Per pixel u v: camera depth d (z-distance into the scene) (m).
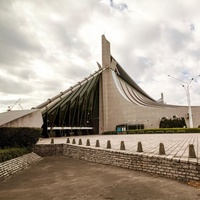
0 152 8.91
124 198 5.34
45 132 33.75
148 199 5.16
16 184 7.52
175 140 15.71
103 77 49.91
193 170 6.12
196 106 40.28
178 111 40.88
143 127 42.94
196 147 10.36
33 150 14.94
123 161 9.26
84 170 9.55
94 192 6.00
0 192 6.58
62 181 7.62
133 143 14.45
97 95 50.78
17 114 13.72
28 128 12.51
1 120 11.89
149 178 7.10
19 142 12.01
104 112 48.09
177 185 6.08
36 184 7.39
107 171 8.88
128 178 7.33
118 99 47.88
